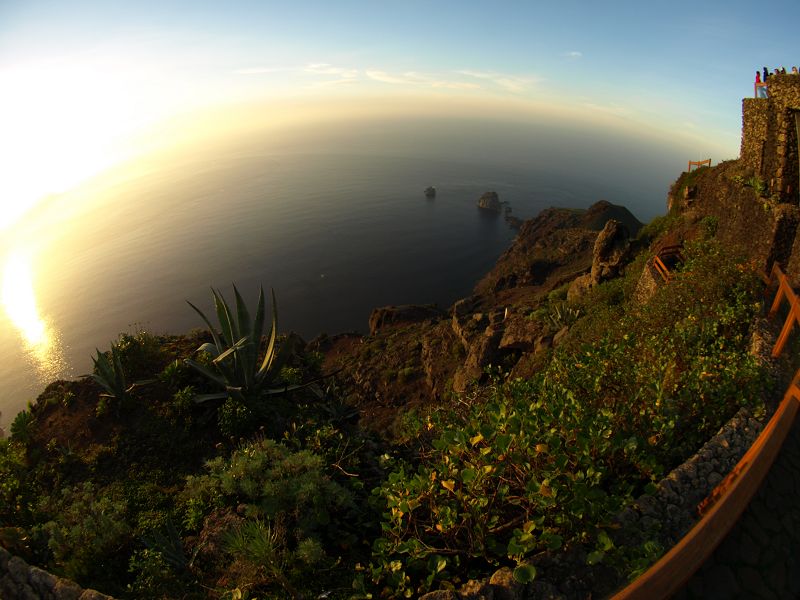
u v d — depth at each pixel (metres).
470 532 3.88
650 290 15.03
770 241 10.68
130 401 8.94
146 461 7.81
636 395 5.09
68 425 8.55
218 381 9.40
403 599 3.68
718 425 5.22
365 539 5.04
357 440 7.59
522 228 140.75
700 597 3.15
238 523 5.13
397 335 43.78
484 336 23.98
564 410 4.79
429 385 30.89
